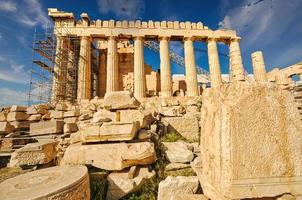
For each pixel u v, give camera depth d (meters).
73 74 23.88
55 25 23.97
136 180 4.87
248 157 2.66
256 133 2.73
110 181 4.85
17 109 11.33
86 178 3.77
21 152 6.06
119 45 30.05
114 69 23.92
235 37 27.47
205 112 3.68
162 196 4.00
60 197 3.03
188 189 3.99
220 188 2.79
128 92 8.18
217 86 3.27
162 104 15.69
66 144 7.71
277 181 2.64
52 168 4.40
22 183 3.47
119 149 5.51
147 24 25.89
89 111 12.12
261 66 25.77
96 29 24.59
